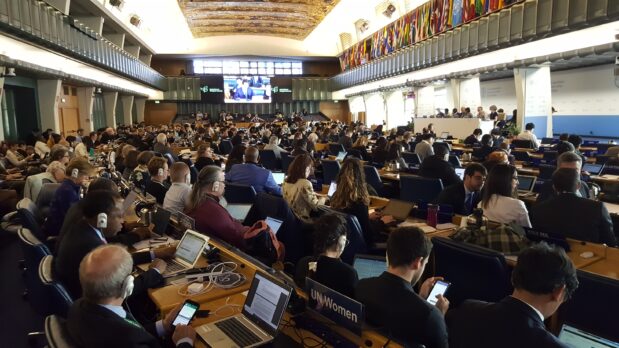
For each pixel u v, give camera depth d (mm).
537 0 11383
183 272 2918
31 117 15203
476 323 1644
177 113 32344
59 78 15078
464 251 2611
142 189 5535
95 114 22078
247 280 2756
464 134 14250
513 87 17984
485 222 3166
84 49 14102
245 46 32125
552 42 12375
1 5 8617
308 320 2076
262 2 22578
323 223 2412
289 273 3520
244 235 3561
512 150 9703
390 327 1850
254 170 5641
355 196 3898
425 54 18031
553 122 16422
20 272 5289
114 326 1696
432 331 1782
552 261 1557
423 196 5715
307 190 4477
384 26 23000
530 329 1516
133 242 3598
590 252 3100
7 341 3740
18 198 7684
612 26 10438
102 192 3039
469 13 14555
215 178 3723
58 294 2400
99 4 16750
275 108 33375
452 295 2744
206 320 2270
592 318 1991
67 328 1742
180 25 28625
